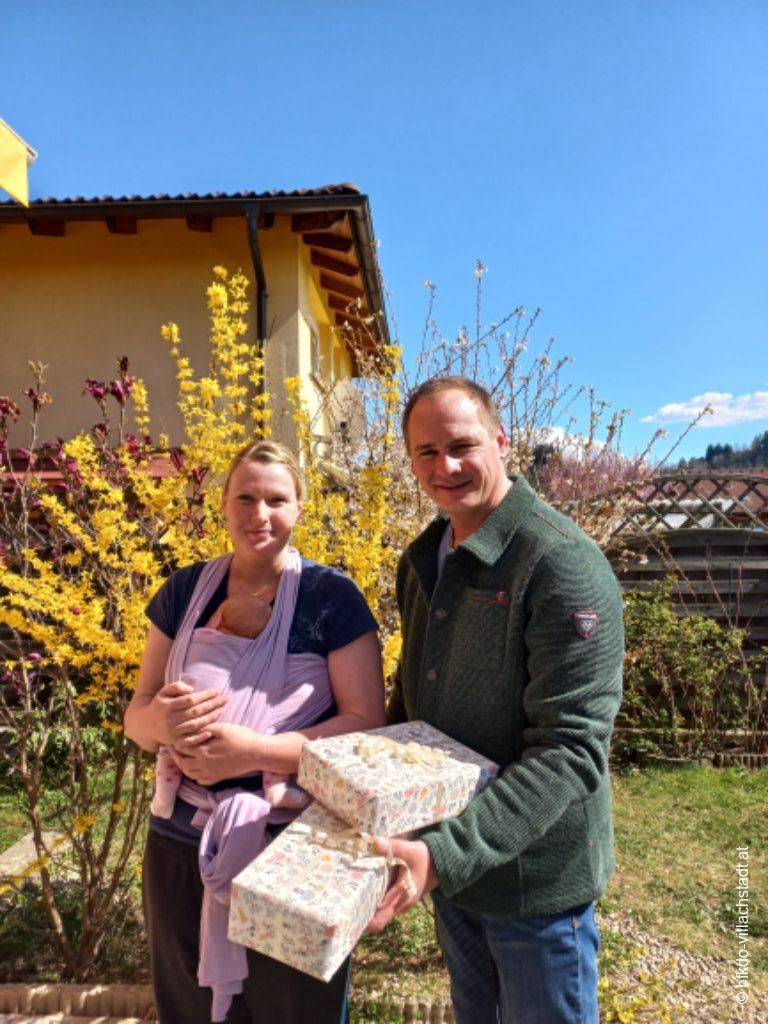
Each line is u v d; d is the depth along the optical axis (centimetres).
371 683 172
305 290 736
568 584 144
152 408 693
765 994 269
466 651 159
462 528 172
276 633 170
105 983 265
